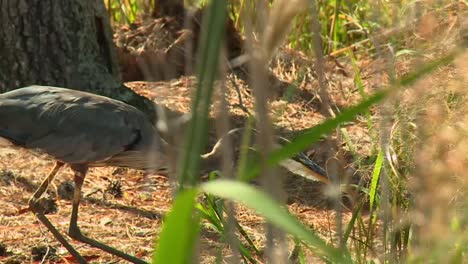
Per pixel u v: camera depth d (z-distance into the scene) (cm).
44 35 1505
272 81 1589
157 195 1291
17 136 1079
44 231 1134
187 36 541
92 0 1544
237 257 508
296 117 1520
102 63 1565
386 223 703
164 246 364
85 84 1525
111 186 1288
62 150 1066
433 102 641
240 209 1201
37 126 1073
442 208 581
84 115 1074
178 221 362
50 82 1513
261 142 445
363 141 1220
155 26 1698
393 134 779
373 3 700
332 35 1814
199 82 398
